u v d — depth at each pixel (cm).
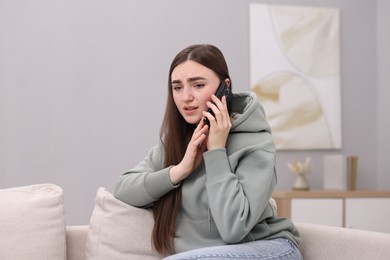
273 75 429
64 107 391
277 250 165
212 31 418
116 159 398
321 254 179
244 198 167
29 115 385
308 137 434
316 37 438
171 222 183
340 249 172
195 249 163
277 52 430
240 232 164
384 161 445
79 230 200
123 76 402
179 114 191
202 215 181
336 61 442
